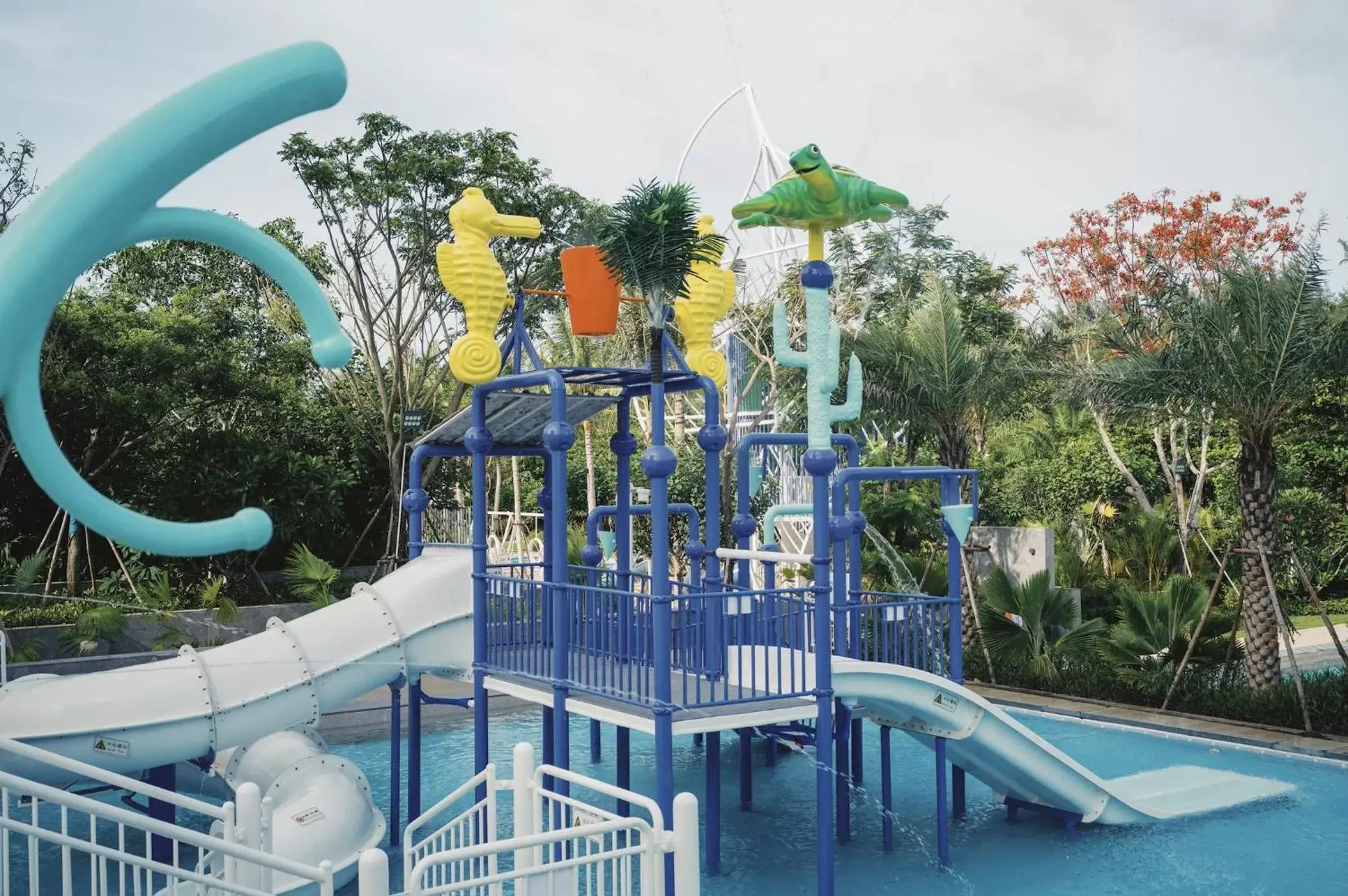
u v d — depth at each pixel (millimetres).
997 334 26766
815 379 9883
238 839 7070
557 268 26281
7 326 1742
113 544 23234
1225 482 26078
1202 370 15367
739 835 12352
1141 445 28094
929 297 19859
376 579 26016
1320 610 15688
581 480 32312
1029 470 29422
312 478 25078
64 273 1787
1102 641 17797
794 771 15266
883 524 21906
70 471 1874
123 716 9992
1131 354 16594
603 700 9938
